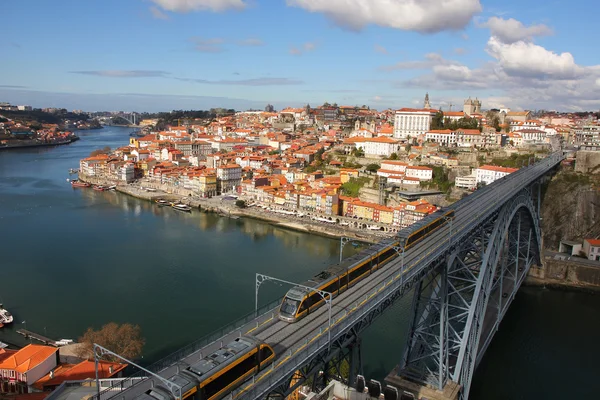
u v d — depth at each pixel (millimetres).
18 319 88375
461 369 59094
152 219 176750
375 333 81875
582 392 70312
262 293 101875
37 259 123312
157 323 86938
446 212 73062
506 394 69375
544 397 68875
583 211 135500
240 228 165500
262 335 40719
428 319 59219
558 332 90062
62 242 140000
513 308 101750
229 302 96688
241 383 33094
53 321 87688
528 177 114562
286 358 36062
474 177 173625
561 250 135875
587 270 115250
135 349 74062
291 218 176250
